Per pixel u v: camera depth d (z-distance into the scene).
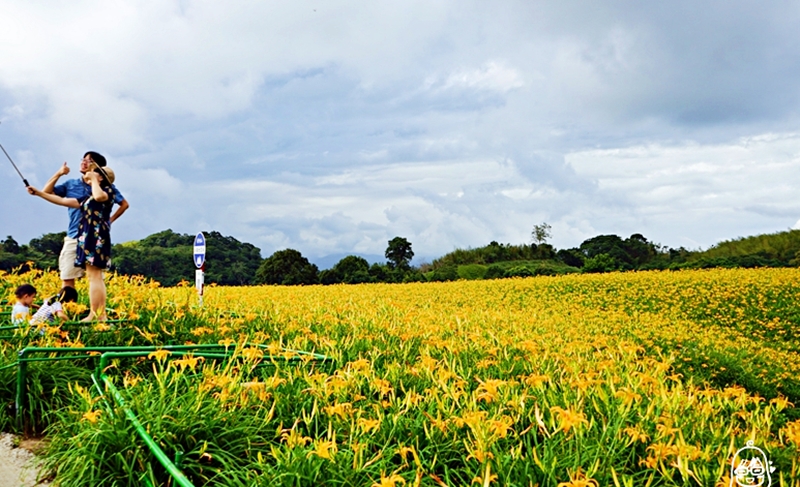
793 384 9.59
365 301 12.17
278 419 3.54
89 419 2.89
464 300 18.02
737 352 11.05
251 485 2.63
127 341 5.33
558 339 8.02
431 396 3.76
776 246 38.41
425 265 45.34
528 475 2.75
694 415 3.96
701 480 2.79
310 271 33.59
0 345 4.32
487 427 2.98
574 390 4.30
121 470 2.86
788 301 18.09
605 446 3.16
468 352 6.11
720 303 18.14
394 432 3.33
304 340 5.62
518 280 25.16
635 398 3.68
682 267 32.75
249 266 39.69
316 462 2.75
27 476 3.08
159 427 2.94
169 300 7.44
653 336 11.65
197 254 7.08
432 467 2.89
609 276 25.27
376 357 5.45
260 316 7.12
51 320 5.11
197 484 2.90
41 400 3.76
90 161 5.65
